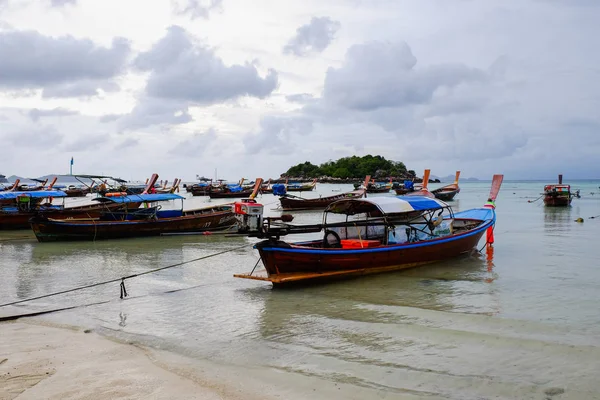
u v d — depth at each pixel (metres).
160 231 29.97
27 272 19.00
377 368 9.34
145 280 17.31
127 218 30.75
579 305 13.34
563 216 39.47
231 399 8.02
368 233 19.30
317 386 8.56
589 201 57.81
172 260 21.55
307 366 9.51
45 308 13.77
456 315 12.58
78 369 9.25
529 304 13.55
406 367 9.35
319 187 137.00
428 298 14.41
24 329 11.87
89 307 13.87
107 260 21.69
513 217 38.97
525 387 8.39
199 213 34.38
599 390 8.22
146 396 8.08
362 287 15.83
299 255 15.57
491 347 10.24
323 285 16.19
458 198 70.31
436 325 11.80
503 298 14.27
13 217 33.62
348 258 16.50
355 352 10.20
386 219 18.09
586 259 20.16
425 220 19.89
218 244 26.81
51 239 27.48
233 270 18.92
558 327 11.45
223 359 9.91
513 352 9.95
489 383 8.58
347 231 18.75
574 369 9.05
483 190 105.19
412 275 17.44
